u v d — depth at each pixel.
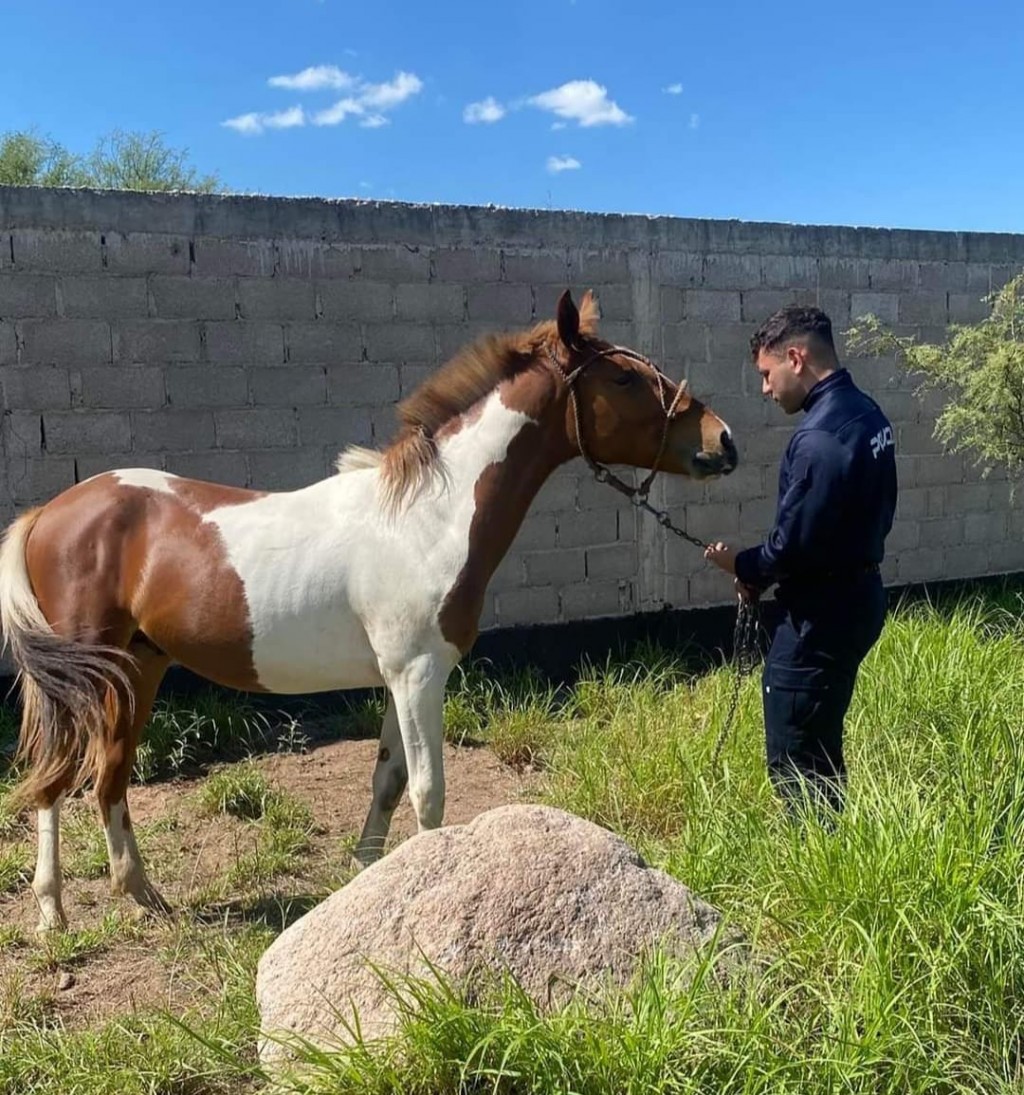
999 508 8.70
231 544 3.69
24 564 3.80
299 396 6.25
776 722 3.53
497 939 2.63
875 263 7.97
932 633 5.65
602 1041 2.34
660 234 7.15
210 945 3.57
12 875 4.15
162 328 5.88
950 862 2.96
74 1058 2.84
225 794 4.95
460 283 6.60
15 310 5.57
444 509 3.67
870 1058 2.39
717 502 7.52
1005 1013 2.69
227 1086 2.79
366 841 3.99
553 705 6.47
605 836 2.87
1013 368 6.22
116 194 5.71
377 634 3.65
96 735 3.68
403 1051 2.43
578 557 7.06
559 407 3.79
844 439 3.20
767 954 2.79
